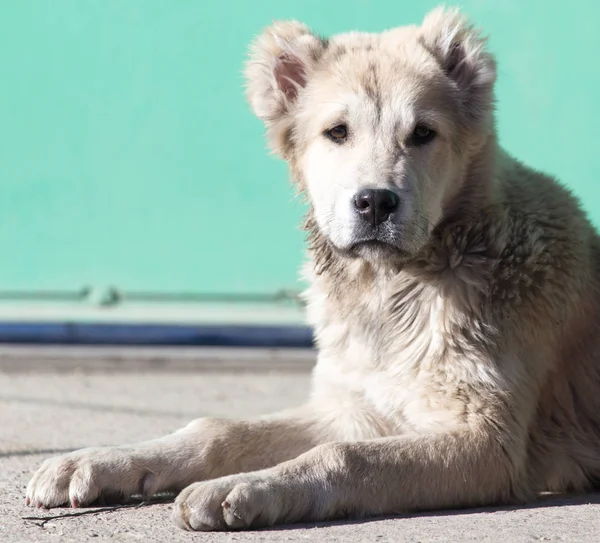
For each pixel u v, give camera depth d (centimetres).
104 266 1747
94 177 1738
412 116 824
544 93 1734
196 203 1744
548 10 1723
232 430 800
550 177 891
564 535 620
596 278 866
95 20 1723
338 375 862
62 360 1666
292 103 905
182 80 1727
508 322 794
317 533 643
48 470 729
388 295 830
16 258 1741
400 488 712
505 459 751
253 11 1711
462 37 878
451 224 829
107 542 623
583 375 843
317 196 852
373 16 1712
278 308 1753
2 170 1736
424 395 798
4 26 1727
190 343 1731
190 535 642
